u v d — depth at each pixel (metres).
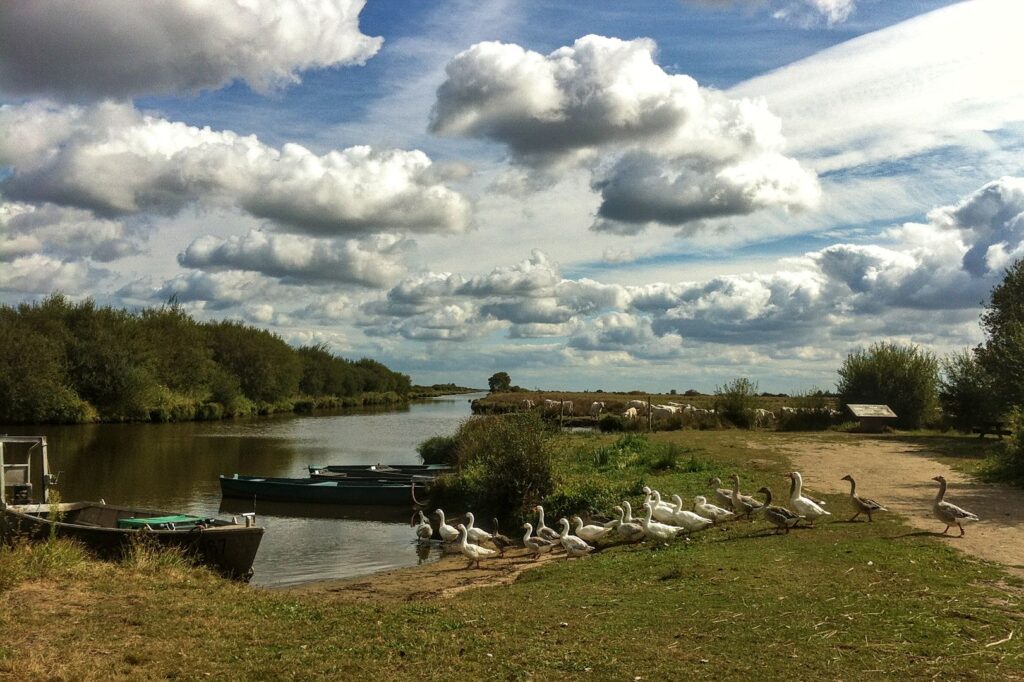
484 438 32.16
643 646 8.76
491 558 18.09
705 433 42.03
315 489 28.47
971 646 8.48
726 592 11.08
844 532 15.47
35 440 18.05
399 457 45.19
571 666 8.09
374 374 143.62
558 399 82.88
